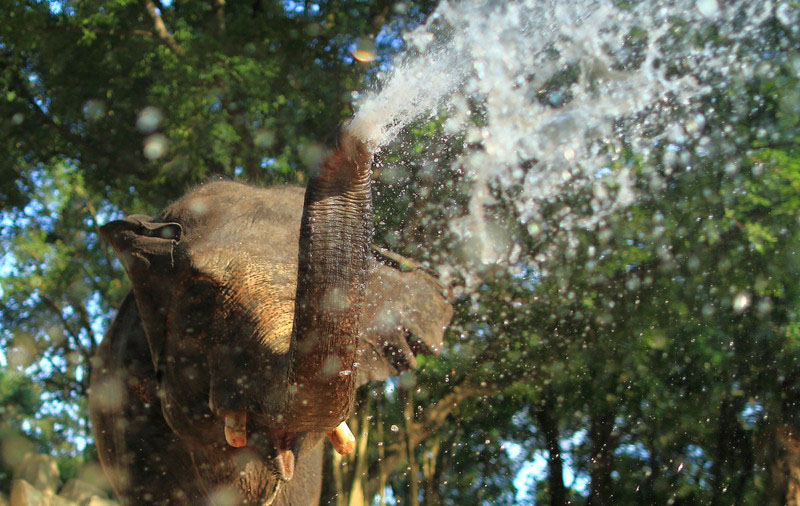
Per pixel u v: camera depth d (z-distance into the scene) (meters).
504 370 7.51
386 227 6.85
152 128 8.38
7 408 15.65
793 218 6.77
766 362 7.23
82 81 8.93
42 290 13.91
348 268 2.30
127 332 4.31
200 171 7.85
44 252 13.27
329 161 2.25
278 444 3.21
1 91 9.31
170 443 4.06
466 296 7.18
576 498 9.23
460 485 9.42
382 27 7.93
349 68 7.95
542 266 7.14
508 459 9.48
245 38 8.14
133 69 8.30
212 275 3.34
